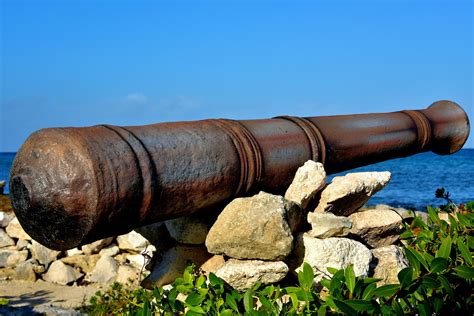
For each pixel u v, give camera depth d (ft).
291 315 14.01
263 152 18.97
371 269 17.74
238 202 17.10
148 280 19.62
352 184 18.92
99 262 26.53
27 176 14.94
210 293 15.65
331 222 17.49
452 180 98.84
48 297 24.07
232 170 17.88
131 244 26.55
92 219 14.67
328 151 21.36
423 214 29.58
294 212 17.28
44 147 14.94
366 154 23.35
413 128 26.13
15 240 28.43
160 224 20.61
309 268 14.44
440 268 13.25
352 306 12.19
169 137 16.80
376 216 19.29
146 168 15.53
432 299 13.53
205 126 18.24
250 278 16.37
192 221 19.21
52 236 15.47
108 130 15.76
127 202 15.11
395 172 116.16
